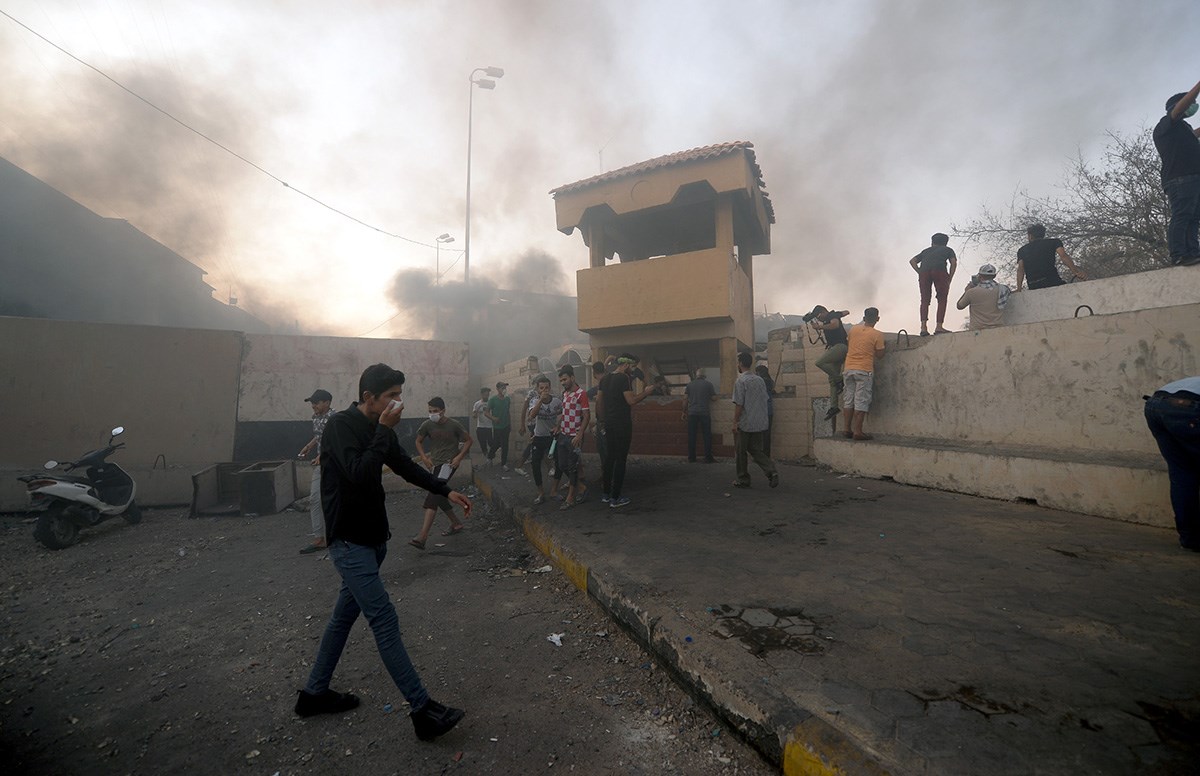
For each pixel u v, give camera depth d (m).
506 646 3.42
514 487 8.38
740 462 7.01
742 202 12.14
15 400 9.84
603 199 12.06
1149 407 3.85
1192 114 5.57
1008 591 3.20
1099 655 2.42
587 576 4.10
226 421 11.55
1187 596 3.00
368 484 2.50
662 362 14.67
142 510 8.58
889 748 1.88
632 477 8.48
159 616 4.24
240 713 2.79
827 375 9.41
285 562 5.65
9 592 4.93
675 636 2.86
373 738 2.51
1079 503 4.94
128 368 10.70
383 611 2.49
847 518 5.15
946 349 6.96
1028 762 1.77
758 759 2.21
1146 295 5.98
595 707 2.69
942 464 6.29
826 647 2.63
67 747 2.54
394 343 13.90
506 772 2.22
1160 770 1.69
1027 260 7.29
